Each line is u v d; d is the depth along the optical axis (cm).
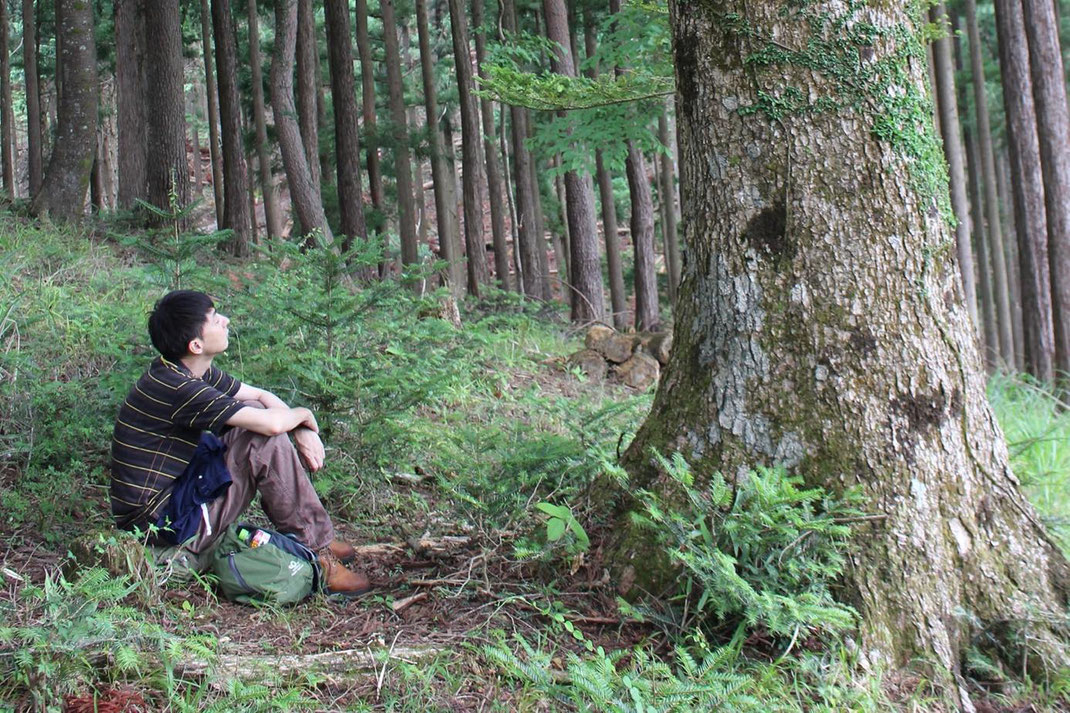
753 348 327
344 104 1495
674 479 331
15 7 2458
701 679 258
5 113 1831
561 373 861
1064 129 1129
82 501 390
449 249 1689
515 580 337
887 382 317
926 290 323
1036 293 1261
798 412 320
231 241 1328
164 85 1266
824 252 321
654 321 1436
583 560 338
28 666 236
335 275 479
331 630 302
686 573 309
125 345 520
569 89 718
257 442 332
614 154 893
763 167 327
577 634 289
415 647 285
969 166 1998
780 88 324
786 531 289
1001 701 289
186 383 324
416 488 463
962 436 323
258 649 278
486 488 376
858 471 313
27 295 597
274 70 1387
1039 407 821
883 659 293
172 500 327
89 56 1088
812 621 279
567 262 2184
